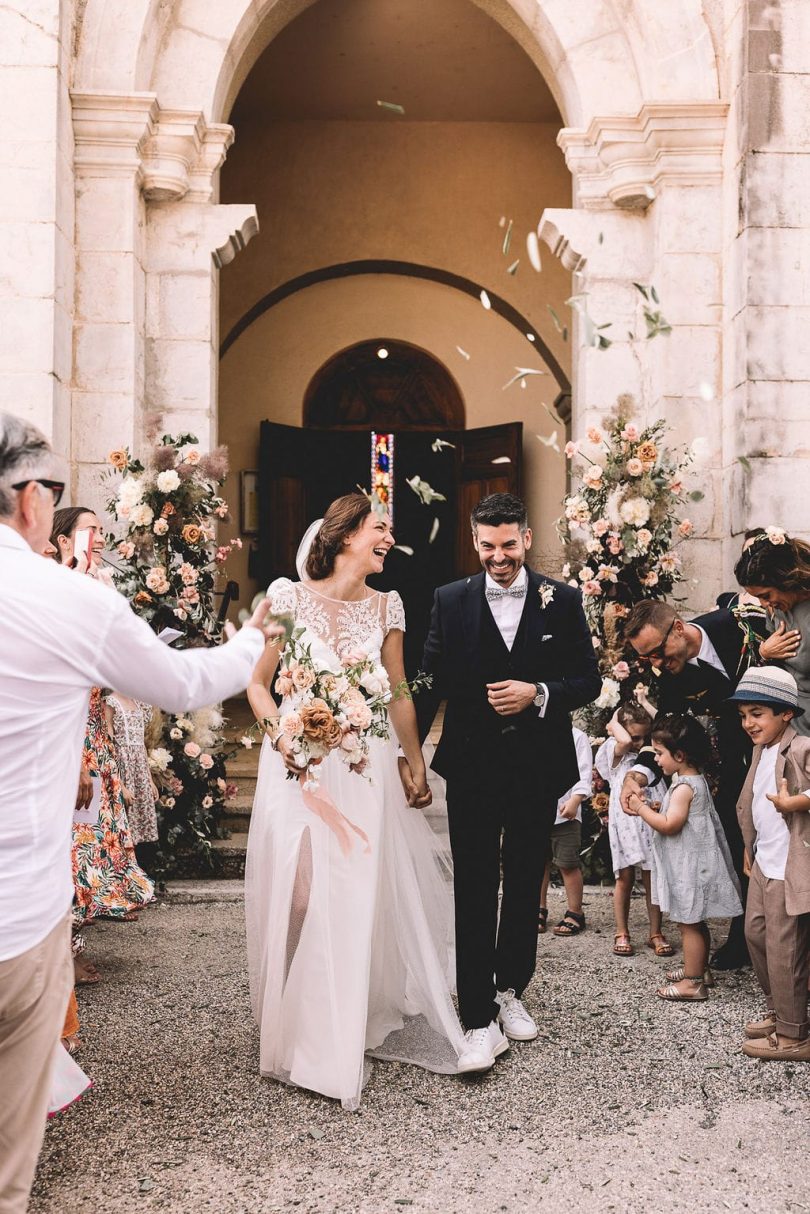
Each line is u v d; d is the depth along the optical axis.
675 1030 3.75
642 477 5.96
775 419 6.16
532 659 3.71
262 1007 3.41
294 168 11.83
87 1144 2.93
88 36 6.33
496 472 11.80
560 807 5.01
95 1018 3.88
